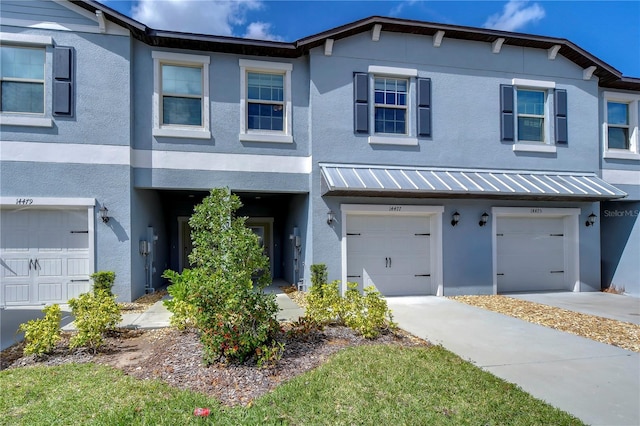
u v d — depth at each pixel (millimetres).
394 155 13461
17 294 11414
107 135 11719
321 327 7859
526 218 14656
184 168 12422
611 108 15695
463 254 13703
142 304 11398
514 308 11367
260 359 5988
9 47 11359
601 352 7316
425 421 4523
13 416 4566
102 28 11648
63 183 11422
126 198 11781
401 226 13648
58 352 6992
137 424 4359
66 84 11453
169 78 12578
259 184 12930
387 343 7477
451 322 9539
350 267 13242
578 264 14570
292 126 13234
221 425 4367
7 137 11133
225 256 6559
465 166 13922
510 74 14336
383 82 13625
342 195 12594
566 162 14703
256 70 13086
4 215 11406
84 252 11727
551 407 5008
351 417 4578
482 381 5730
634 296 13789
